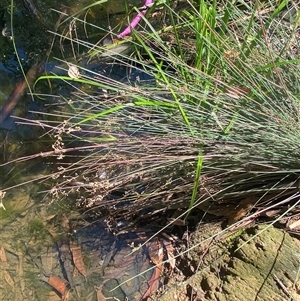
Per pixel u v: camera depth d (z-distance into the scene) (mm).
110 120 839
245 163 756
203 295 767
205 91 756
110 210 906
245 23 888
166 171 823
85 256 885
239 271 752
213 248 808
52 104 1032
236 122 744
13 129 1031
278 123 727
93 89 1057
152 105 753
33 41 1152
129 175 806
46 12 1188
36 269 879
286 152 740
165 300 793
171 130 786
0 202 892
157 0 966
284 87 704
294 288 704
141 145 794
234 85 795
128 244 887
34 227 923
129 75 1040
